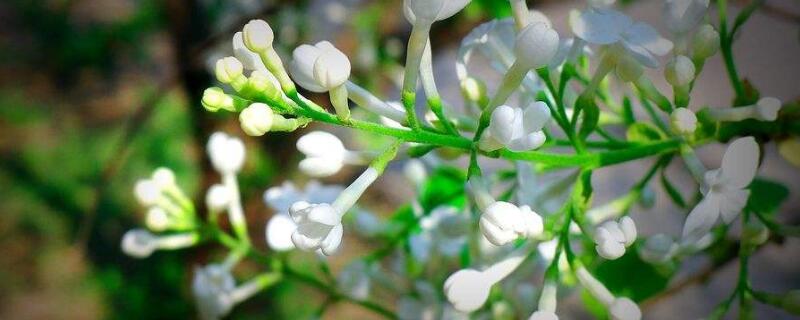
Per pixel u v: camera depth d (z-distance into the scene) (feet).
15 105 1.83
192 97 0.93
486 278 0.44
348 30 1.08
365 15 1.05
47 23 1.80
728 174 0.41
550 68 0.46
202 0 0.94
